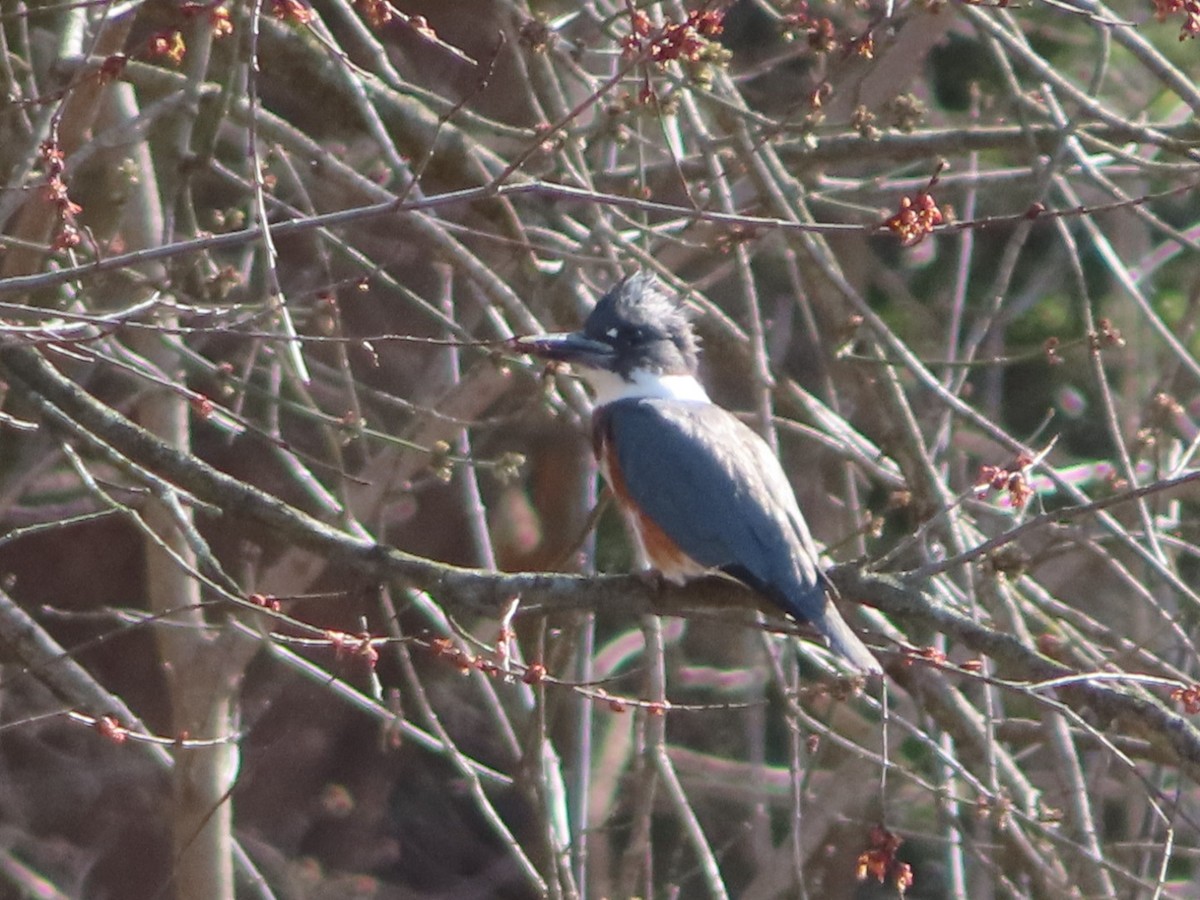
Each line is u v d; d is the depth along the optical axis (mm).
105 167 11469
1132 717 7531
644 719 11297
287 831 19766
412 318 17234
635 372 9516
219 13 7492
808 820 12852
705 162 10633
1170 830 8375
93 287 9953
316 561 11953
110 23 9055
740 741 17922
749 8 16250
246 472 17172
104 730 8391
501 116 15641
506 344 8008
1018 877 11164
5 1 11938
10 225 10984
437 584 8156
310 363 14180
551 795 10867
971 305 17375
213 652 11648
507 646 7195
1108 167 12859
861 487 16141
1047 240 17641
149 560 12016
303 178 13680
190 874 11711
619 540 17938
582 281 11164
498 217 10945
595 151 13352
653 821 17766
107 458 8492
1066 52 17266
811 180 12852
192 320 9422
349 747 20094
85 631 19578
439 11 16109
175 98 9523
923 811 15977
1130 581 9602
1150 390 14000
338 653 7277
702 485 8625
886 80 12016
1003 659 7785
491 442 17984
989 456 16125
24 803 19188
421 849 20000
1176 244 16547
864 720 15008
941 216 7949
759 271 17141
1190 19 8344
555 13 13500
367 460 11992
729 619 7906
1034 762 15328
